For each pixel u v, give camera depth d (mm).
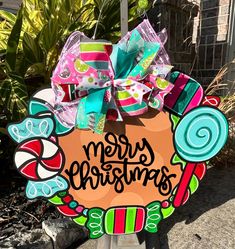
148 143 1237
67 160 1194
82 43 1089
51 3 1973
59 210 1230
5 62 1782
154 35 1152
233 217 1688
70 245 1521
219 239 1525
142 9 2047
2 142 1928
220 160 2301
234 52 3564
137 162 1244
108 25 2043
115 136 1208
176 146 1267
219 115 1279
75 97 1120
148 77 1157
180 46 3021
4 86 1698
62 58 1108
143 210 1290
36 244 1413
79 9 2016
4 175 1920
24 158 1165
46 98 1139
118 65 1142
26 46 1803
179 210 1757
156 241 1496
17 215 1596
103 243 1450
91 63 1103
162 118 1231
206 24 3684
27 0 2160
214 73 3664
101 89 1124
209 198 1878
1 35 2121
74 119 1155
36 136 1159
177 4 2885
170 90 1157
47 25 1797
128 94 1136
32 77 1921
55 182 1204
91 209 1249
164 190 1294
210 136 1292
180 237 1545
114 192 1253
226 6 3494
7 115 1776
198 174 1323
